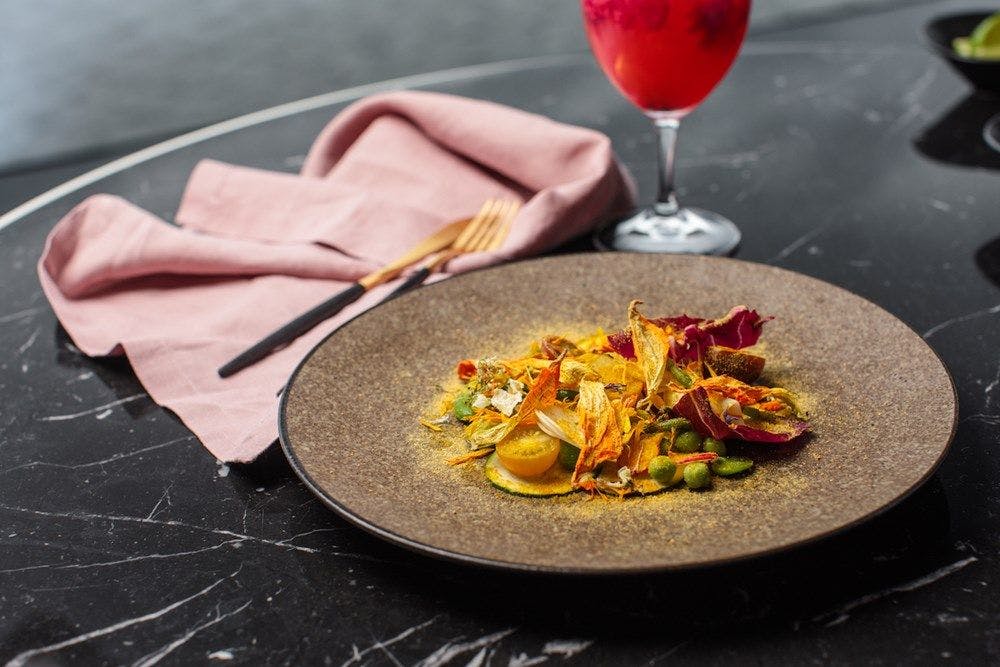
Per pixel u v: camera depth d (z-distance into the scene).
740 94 1.05
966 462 0.57
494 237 0.80
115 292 0.77
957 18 1.08
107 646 0.50
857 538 0.53
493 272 0.69
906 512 0.54
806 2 2.81
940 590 0.50
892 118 0.97
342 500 0.52
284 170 0.94
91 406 0.65
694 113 1.02
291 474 0.59
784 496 0.53
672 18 0.72
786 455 0.55
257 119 1.05
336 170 0.89
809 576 0.51
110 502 0.57
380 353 0.63
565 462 0.55
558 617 0.50
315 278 0.77
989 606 0.49
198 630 0.50
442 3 2.90
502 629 0.49
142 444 0.62
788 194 0.85
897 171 0.88
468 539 0.49
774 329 0.64
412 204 0.86
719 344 0.61
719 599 0.50
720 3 0.72
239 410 0.63
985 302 0.70
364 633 0.50
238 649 0.49
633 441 0.56
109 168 0.96
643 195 0.88
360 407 0.60
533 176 0.85
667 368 0.59
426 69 2.53
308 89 2.43
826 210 0.82
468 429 0.58
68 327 0.72
